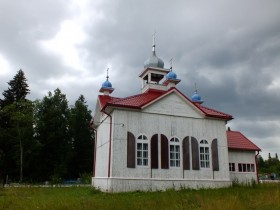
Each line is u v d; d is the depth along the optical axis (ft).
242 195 54.85
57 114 190.39
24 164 163.73
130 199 53.67
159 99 78.69
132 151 72.69
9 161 167.22
